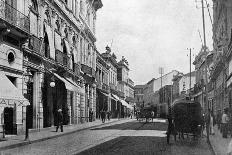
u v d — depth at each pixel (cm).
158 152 1302
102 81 5547
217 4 3294
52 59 2619
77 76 3478
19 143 1491
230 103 2612
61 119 2273
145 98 11944
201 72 5562
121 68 8169
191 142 1731
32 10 2270
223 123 1941
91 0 4262
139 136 2084
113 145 1545
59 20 2906
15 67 1948
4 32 1758
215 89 4094
